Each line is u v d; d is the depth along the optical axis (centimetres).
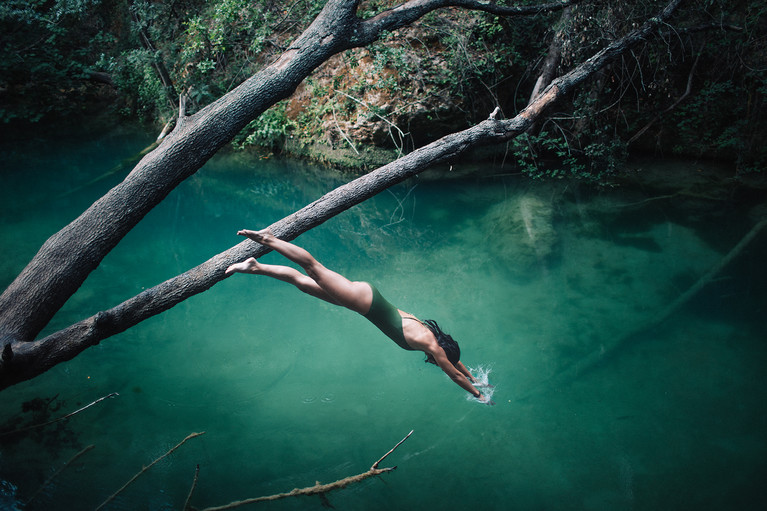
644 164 912
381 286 594
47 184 816
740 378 455
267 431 401
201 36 1002
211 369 468
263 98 536
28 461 363
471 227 728
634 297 569
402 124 877
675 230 700
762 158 862
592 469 372
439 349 409
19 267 584
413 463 375
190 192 834
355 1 562
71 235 441
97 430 395
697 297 565
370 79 884
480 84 897
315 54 555
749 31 839
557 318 539
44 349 384
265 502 337
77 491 340
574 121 916
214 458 373
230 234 703
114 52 1127
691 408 425
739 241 669
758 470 369
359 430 404
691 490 354
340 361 483
